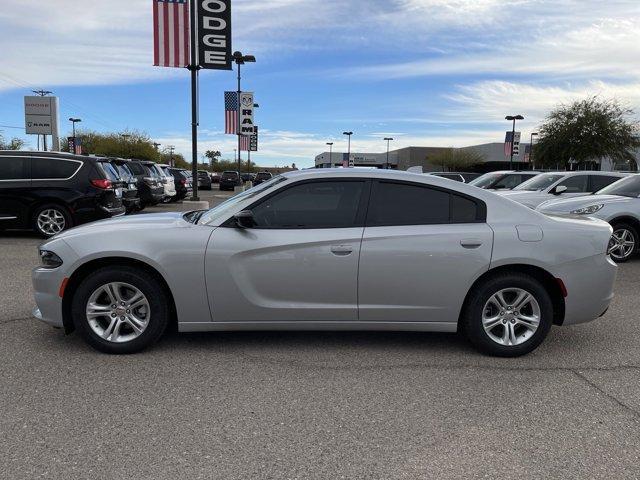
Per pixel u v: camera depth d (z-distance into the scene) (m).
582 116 32.97
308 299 4.38
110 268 4.32
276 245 4.29
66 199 10.80
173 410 3.51
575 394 3.86
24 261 8.60
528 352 4.53
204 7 19.77
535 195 11.73
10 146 48.78
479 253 4.36
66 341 4.74
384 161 87.44
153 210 18.77
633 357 4.62
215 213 4.62
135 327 4.40
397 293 4.38
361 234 4.33
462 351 4.68
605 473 2.88
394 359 4.47
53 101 25.67
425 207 4.48
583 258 4.45
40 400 3.61
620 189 9.95
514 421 3.45
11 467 2.83
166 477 2.78
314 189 4.46
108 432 3.21
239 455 2.99
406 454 3.03
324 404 3.63
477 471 2.88
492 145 63.81
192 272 4.28
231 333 5.04
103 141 61.38
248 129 26.77
